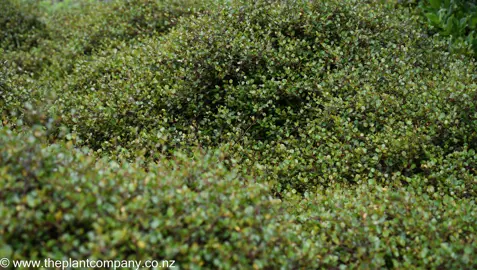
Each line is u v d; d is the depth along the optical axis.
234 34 6.26
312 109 5.77
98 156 5.07
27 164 3.29
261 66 6.14
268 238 3.34
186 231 3.25
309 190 4.91
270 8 6.77
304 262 3.46
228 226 3.39
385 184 4.93
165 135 4.85
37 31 9.93
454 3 8.16
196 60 6.09
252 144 5.58
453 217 4.05
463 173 4.83
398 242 3.80
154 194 3.52
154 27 8.29
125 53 7.25
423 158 5.16
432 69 6.51
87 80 6.93
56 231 3.18
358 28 6.80
